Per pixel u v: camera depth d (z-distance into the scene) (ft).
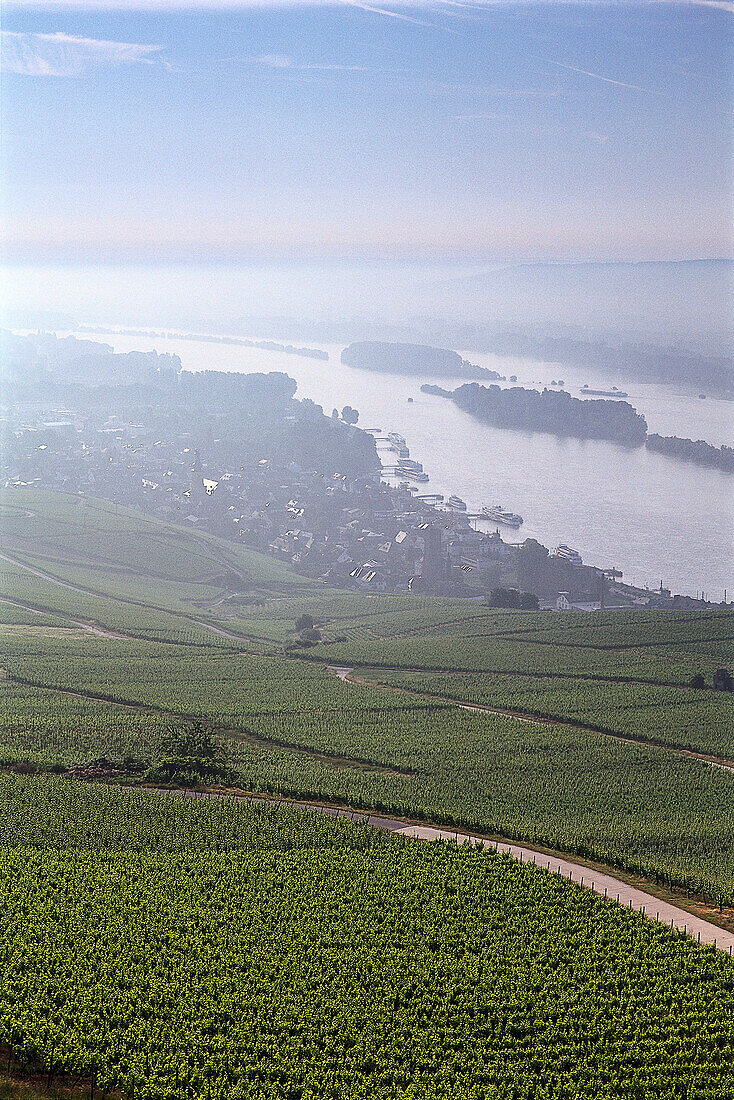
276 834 260.21
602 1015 177.47
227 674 504.43
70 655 543.39
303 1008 173.78
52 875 225.76
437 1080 156.87
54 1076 151.84
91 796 286.46
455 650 584.81
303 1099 149.38
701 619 654.94
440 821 286.25
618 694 477.36
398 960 193.67
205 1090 149.18
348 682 501.15
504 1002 179.42
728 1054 166.61
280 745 379.55
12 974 177.99
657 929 210.18
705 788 342.85
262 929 204.74
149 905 212.23
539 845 269.23
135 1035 160.35
